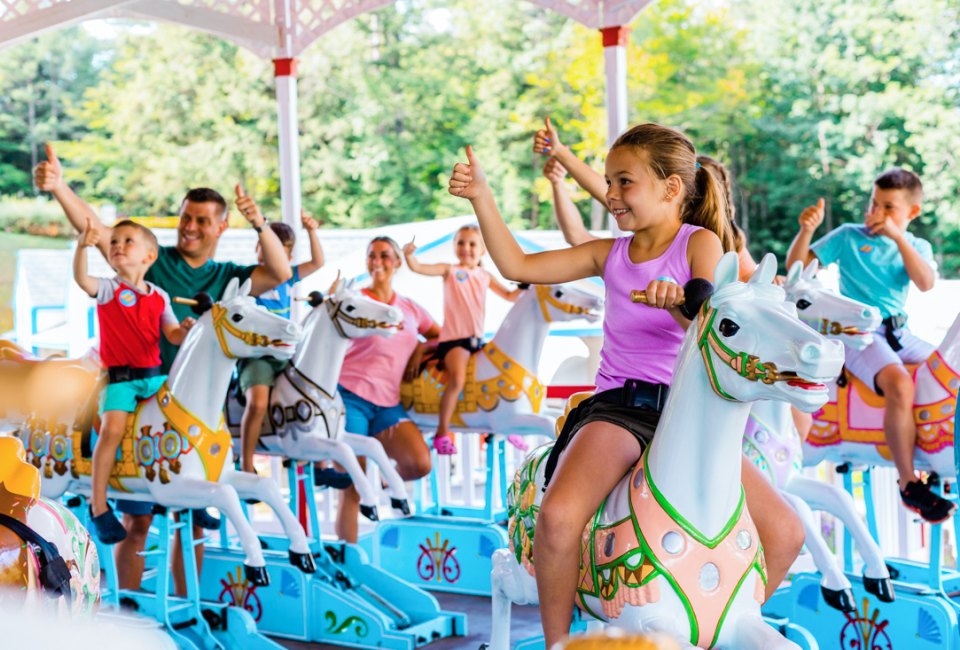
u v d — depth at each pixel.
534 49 24.83
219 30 8.63
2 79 25.72
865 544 5.07
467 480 8.16
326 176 24.95
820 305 5.42
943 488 6.04
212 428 5.59
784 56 23.52
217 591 6.59
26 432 5.90
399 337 7.50
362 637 6.09
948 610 5.22
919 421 5.88
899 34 22.72
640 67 24.33
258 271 6.35
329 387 6.69
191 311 6.21
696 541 3.02
